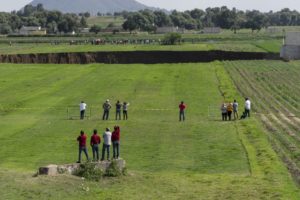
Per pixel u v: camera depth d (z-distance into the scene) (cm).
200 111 7200
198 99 8156
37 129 6034
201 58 16012
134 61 15938
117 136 4306
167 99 8206
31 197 3300
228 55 15925
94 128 6078
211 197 3506
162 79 10438
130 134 5741
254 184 3828
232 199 3462
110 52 16025
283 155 4747
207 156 4797
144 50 16350
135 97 8406
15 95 8662
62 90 9169
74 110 7331
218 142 5312
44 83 10025
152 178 3975
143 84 9800
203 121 6444
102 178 3847
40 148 5150
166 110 7294
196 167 4444
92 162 3912
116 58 15925
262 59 15212
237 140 5369
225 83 9706
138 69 12231
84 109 6725
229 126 6062
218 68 12175
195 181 3922
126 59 15962
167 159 4712
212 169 4369
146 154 4894
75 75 11225
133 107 7538
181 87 9388
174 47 17438
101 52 16000
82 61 15625
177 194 3572
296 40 15125
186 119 6631
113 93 8806
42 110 7350
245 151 4928
